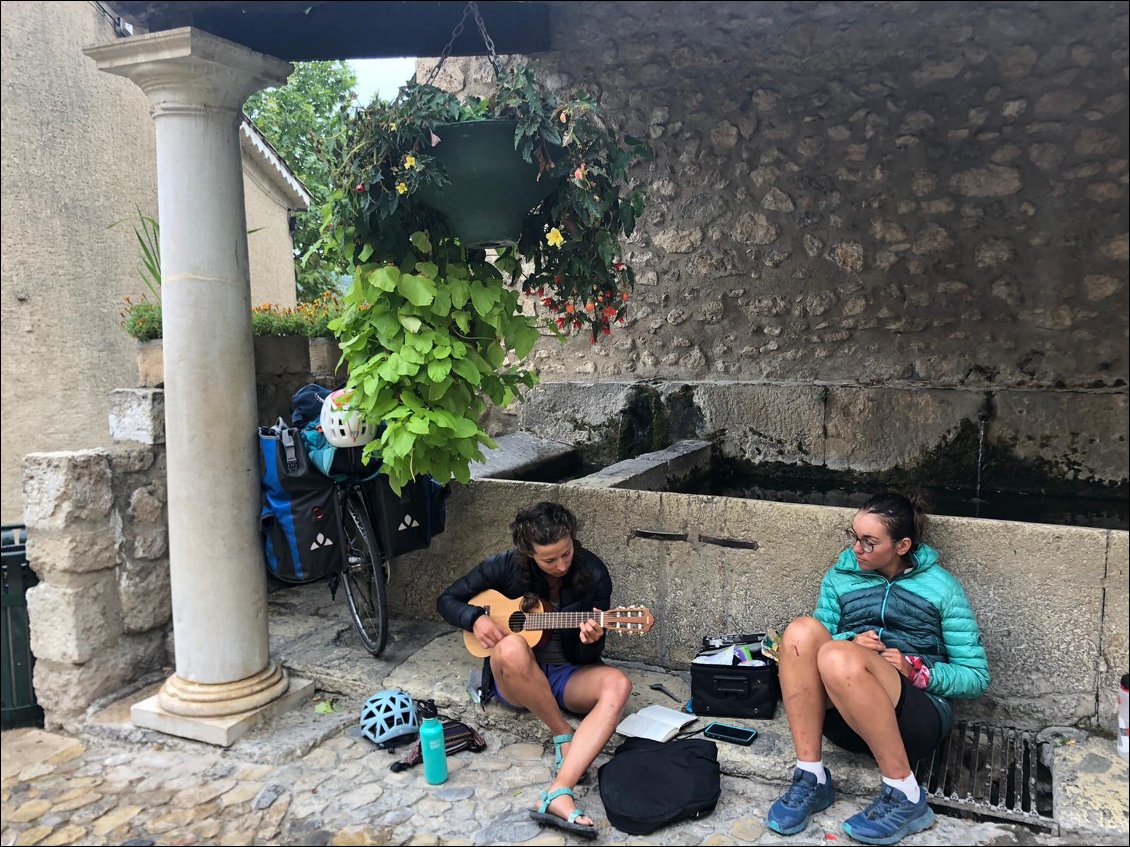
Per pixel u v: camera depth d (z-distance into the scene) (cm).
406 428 260
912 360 446
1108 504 396
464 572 346
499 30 406
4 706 310
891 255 445
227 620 289
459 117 264
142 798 255
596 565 269
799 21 445
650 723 262
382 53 334
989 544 259
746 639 281
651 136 486
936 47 424
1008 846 215
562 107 257
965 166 426
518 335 296
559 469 482
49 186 437
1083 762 238
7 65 416
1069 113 404
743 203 472
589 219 268
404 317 267
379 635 318
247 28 282
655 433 487
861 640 230
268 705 293
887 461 443
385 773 264
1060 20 401
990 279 426
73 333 434
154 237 468
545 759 267
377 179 258
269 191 738
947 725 235
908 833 220
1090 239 406
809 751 230
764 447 467
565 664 272
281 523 295
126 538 320
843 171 450
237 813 245
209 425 281
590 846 222
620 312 310
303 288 864
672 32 468
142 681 327
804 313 466
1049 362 418
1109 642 248
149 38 259
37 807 252
